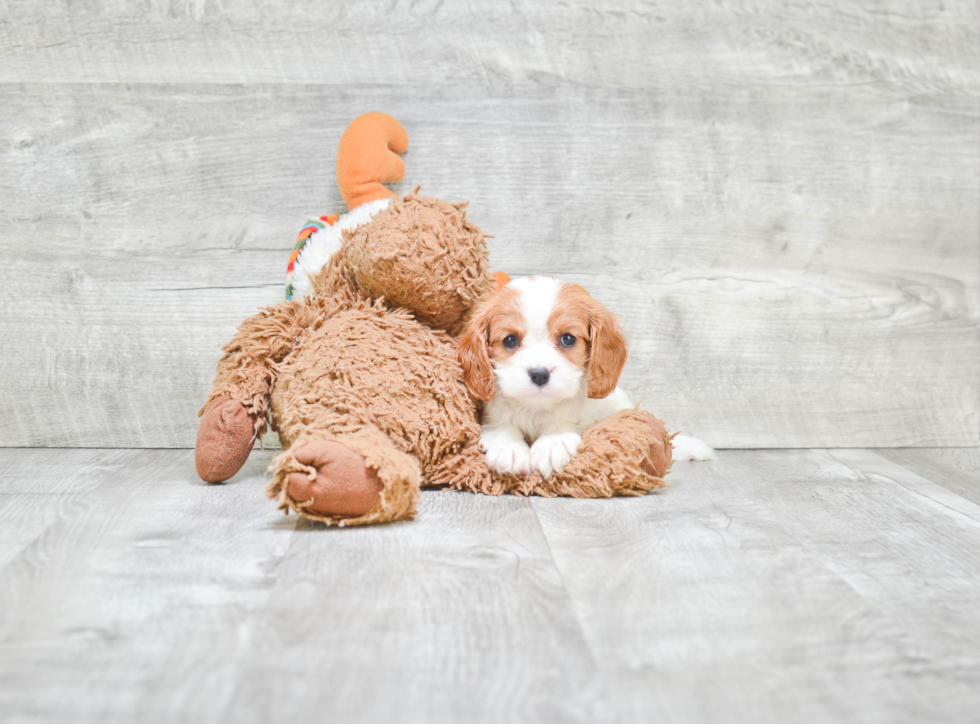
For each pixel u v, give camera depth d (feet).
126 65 5.59
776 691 2.34
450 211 4.57
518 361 4.28
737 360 5.99
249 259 5.74
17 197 5.61
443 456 4.43
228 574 3.11
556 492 4.40
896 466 5.42
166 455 5.50
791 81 5.90
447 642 2.58
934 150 6.02
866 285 6.05
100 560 3.26
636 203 5.87
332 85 5.67
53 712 2.15
